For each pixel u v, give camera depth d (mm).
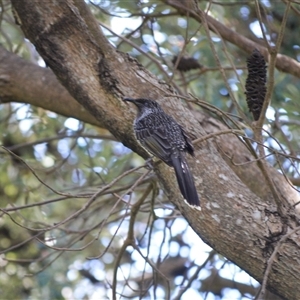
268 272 6980
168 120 8562
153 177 10398
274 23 14070
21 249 16109
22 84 11750
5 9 13570
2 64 11930
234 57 13742
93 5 12289
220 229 7773
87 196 8594
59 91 11570
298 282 7457
